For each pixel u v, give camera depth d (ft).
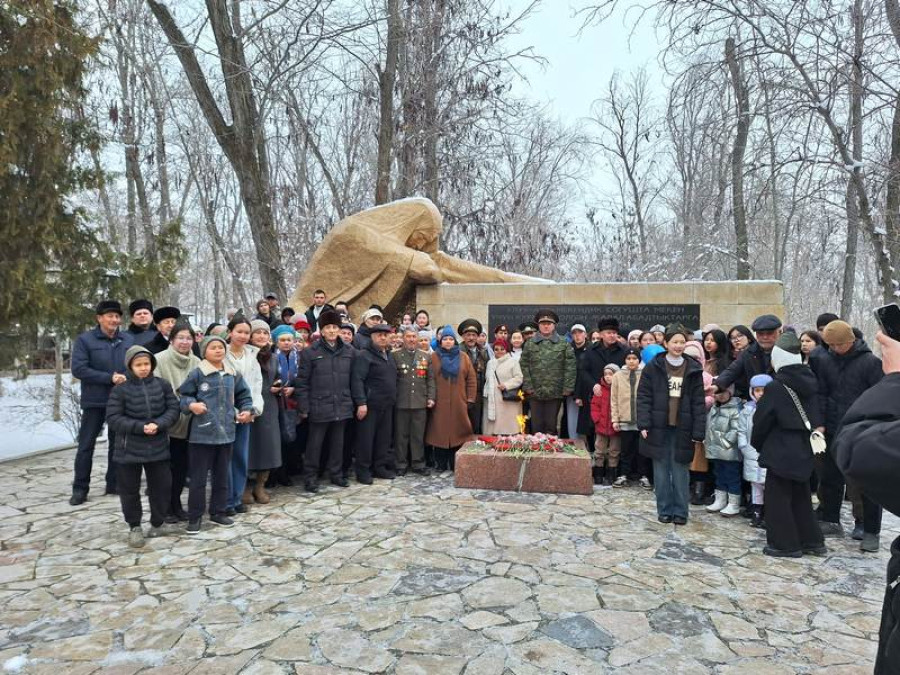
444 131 53.11
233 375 16.47
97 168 27.07
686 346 17.54
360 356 20.21
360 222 33.35
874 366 15.69
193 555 13.57
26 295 23.18
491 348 25.11
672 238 89.56
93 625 10.24
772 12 26.61
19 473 22.36
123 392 14.44
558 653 9.25
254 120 41.14
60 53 24.67
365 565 12.88
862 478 4.20
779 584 12.19
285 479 20.40
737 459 16.90
